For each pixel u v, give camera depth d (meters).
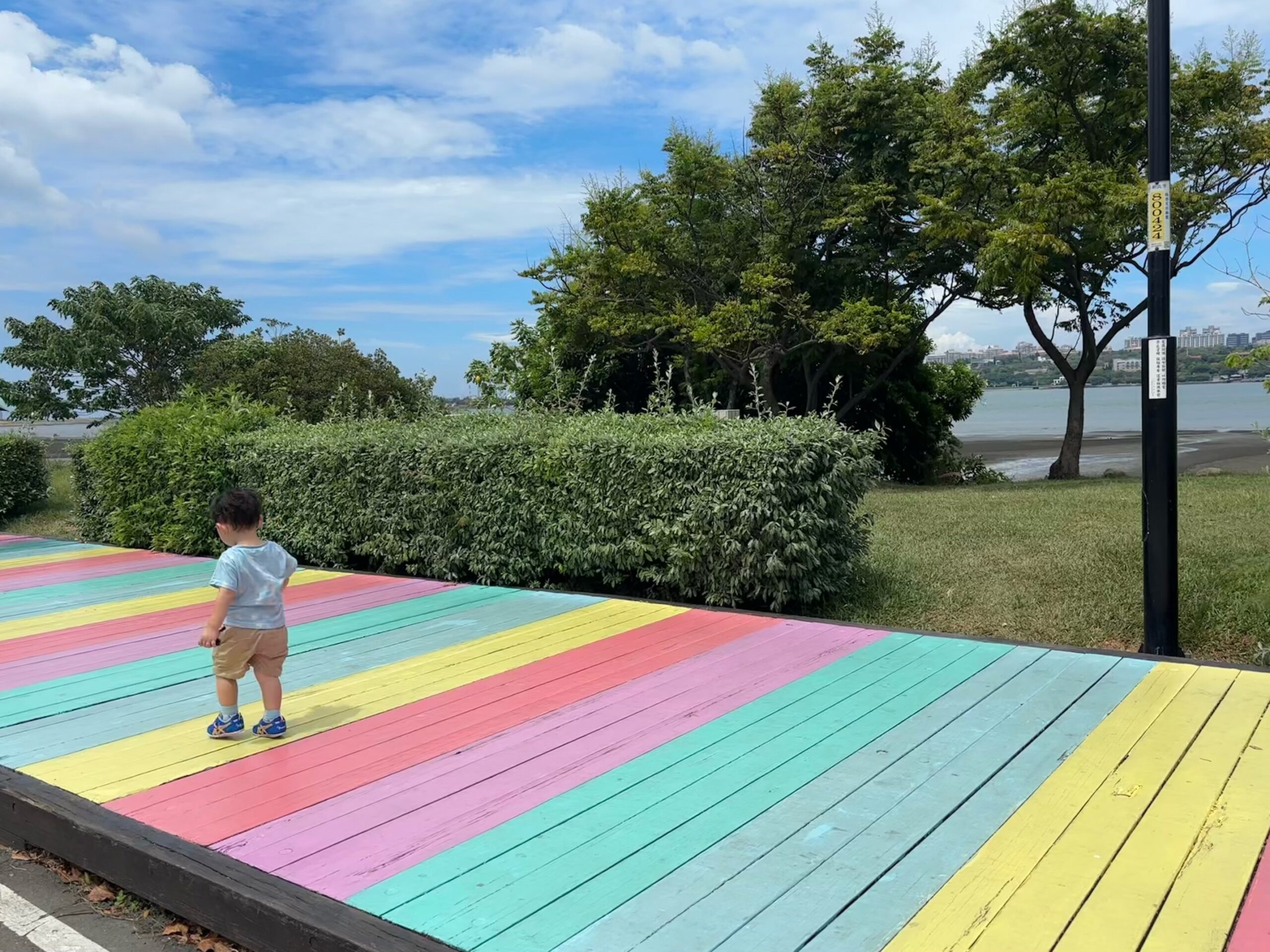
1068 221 15.66
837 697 4.86
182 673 5.89
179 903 3.30
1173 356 5.33
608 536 7.66
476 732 4.55
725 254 19.14
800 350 19.59
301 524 9.96
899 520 10.79
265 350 21.22
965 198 17.53
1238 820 3.33
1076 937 2.65
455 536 8.70
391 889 3.06
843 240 19.22
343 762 4.23
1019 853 3.14
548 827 3.47
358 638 6.56
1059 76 16.84
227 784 4.01
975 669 5.25
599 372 21.41
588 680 5.33
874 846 3.23
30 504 15.89
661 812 3.56
